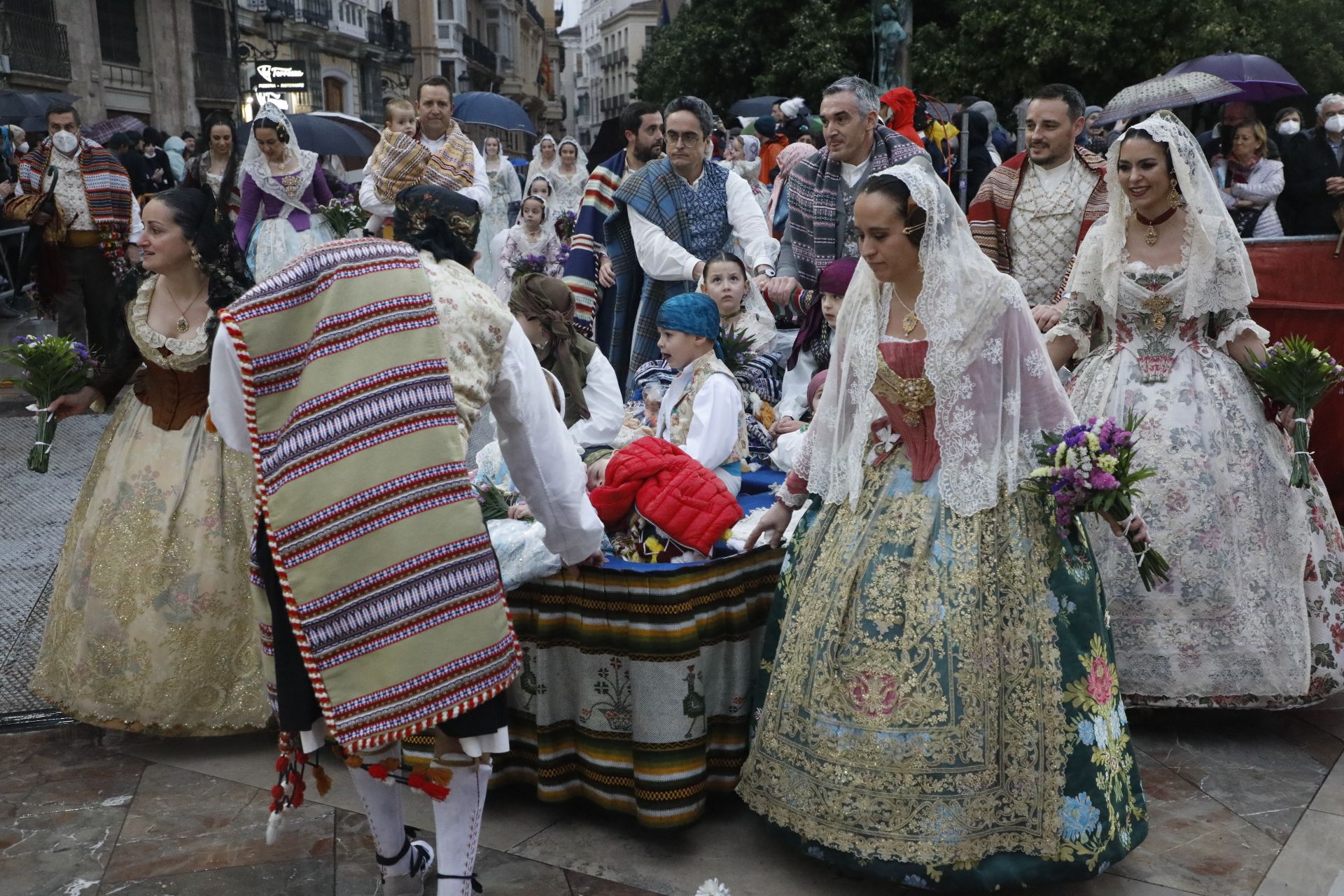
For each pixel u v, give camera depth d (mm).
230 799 3387
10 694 4070
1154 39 20734
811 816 2871
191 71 26484
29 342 3727
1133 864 3035
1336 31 21016
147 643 3574
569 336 4520
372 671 2385
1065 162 4809
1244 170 8617
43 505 6066
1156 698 3760
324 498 2369
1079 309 3992
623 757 3180
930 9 23984
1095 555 3746
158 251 3521
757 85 26156
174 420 3686
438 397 2436
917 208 2842
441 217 2670
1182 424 3744
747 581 3262
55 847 3125
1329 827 3209
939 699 2783
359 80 37656
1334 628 3834
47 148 9250
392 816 2809
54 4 22016
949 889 2783
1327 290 5277
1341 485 5297
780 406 4898
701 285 5281
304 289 2441
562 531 2824
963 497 2855
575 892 2930
